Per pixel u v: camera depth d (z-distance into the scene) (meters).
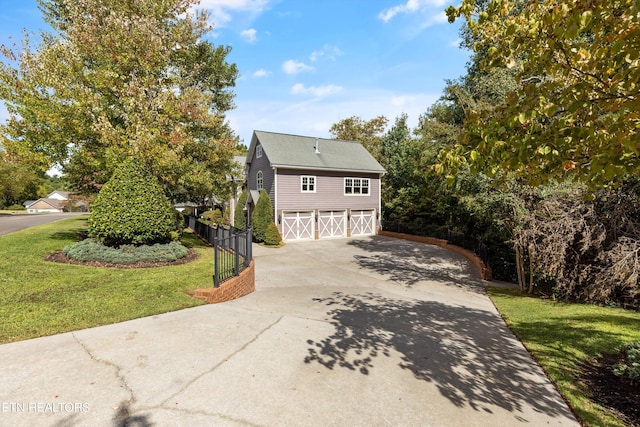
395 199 24.98
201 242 15.55
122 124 12.39
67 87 10.88
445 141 15.55
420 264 13.42
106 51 11.75
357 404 3.25
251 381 3.55
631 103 2.65
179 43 14.35
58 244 10.70
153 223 9.51
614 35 2.60
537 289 10.15
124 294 6.18
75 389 3.20
